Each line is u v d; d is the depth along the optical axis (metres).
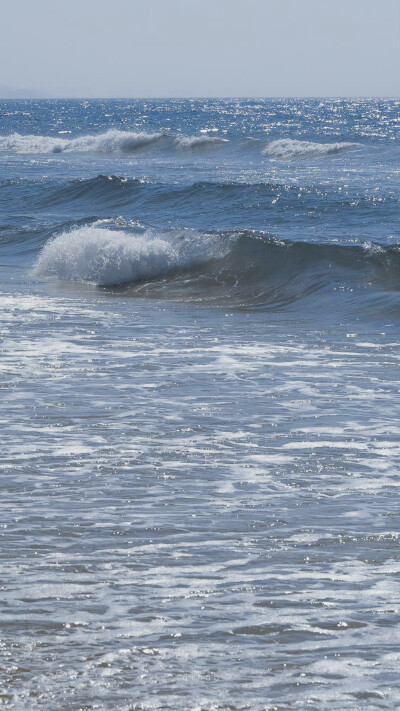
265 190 107.00
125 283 63.19
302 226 87.38
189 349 41.00
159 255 63.91
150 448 26.34
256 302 55.50
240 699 13.23
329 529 20.05
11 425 28.64
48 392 32.91
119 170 166.38
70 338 43.38
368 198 100.81
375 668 14.08
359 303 51.22
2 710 12.89
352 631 15.24
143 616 15.77
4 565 17.92
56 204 113.25
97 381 34.66
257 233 70.69
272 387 33.97
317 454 25.91
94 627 15.33
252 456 25.70
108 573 17.59
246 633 15.18
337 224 87.62
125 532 19.78
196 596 16.56
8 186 123.69
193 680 13.73
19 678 13.73
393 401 31.98
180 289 60.31
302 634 15.16
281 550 18.81
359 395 32.81
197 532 19.84
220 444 26.83
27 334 44.38
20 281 64.06
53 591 16.72
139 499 22.02
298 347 41.47
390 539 19.41
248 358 39.06
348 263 59.91
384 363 38.03
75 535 19.58
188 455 25.72
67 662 14.19
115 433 27.80
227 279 60.91
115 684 13.59
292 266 60.62
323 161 183.25
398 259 59.22
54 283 63.31
